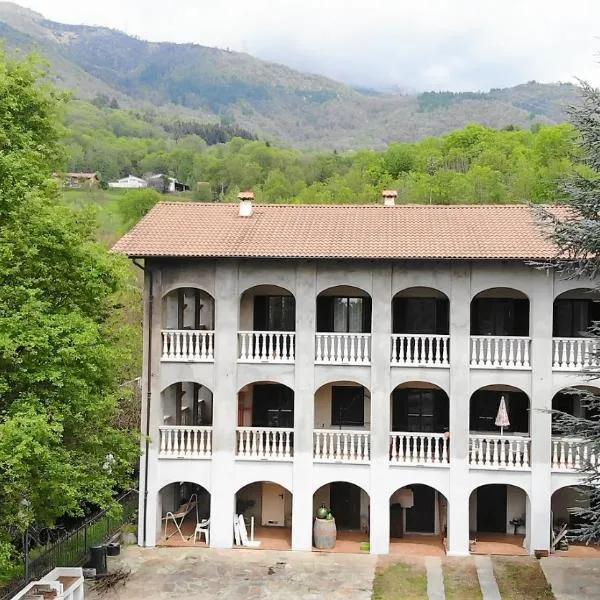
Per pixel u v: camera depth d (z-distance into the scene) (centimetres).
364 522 3092
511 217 3031
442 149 9181
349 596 2447
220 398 2886
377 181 8244
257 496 3159
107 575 2622
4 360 2086
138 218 7581
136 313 4197
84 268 2219
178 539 2975
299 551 2856
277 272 2864
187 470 2906
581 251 2219
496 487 3066
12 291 2086
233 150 12775
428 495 3080
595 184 2167
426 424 3053
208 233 2922
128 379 3797
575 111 2169
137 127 15700
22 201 2141
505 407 2816
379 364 2822
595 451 2145
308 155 11675
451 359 2798
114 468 2436
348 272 2836
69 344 2131
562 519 2995
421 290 3031
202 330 3050
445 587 2514
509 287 2780
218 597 2444
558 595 2442
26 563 2328
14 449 1873
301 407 2856
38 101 2400
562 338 2766
